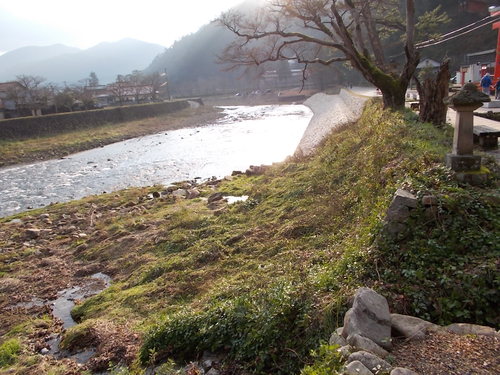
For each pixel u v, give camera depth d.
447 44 56.16
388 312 4.84
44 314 9.89
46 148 42.12
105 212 19.31
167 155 35.81
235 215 13.78
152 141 46.19
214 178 24.17
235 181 20.61
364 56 18.12
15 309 10.29
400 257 6.00
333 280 6.09
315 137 28.27
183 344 6.44
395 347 4.44
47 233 17.09
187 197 19.23
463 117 6.87
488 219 5.99
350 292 5.48
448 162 7.09
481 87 19.88
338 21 17.77
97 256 13.41
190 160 32.44
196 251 11.23
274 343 5.54
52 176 30.59
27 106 63.06
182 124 61.44
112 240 14.50
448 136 10.24
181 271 10.26
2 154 39.31
